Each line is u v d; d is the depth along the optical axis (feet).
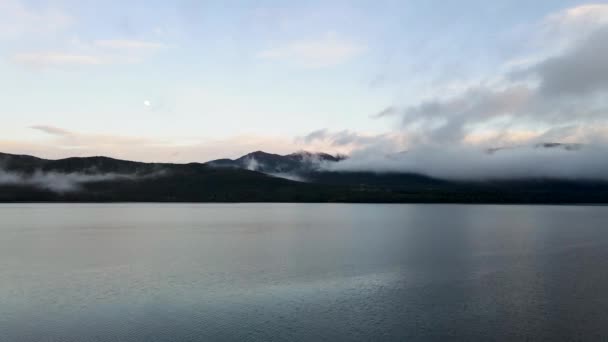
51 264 175.94
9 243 250.78
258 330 97.71
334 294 126.93
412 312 109.91
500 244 245.65
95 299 120.98
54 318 105.09
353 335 94.84
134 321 103.24
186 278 147.95
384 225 392.06
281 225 393.50
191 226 381.19
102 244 246.27
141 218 497.46
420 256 197.88
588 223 421.59
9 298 121.80
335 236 291.17
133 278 147.64
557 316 106.52
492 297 123.75
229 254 205.16
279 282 142.10
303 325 100.78
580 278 148.15
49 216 530.68
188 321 103.40
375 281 143.84
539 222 435.12
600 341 91.76
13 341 91.71
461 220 464.65
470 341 91.76
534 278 148.05
